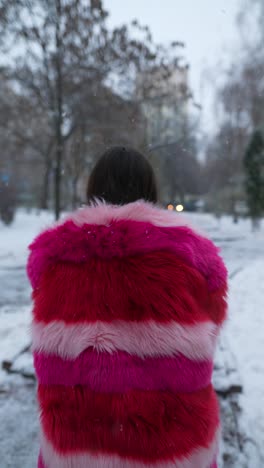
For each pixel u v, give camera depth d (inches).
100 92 400.2
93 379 35.9
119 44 373.7
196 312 37.2
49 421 37.3
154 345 35.7
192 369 36.3
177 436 35.6
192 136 534.0
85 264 38.5
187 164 1187.3
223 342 147.0
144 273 37.2
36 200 1387.8
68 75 397.4
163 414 35.8
